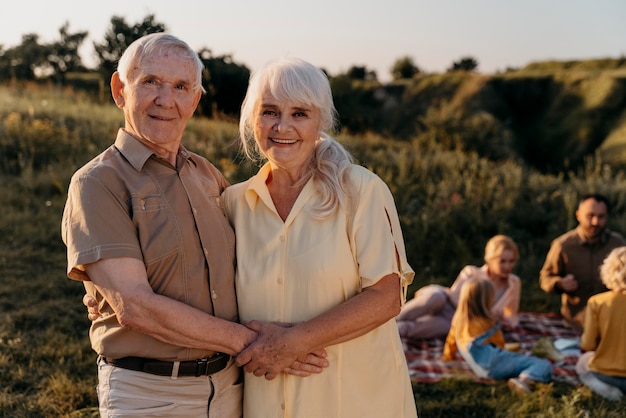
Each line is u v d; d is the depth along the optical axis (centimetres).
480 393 445
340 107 2712
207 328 217
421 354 524
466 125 2669
